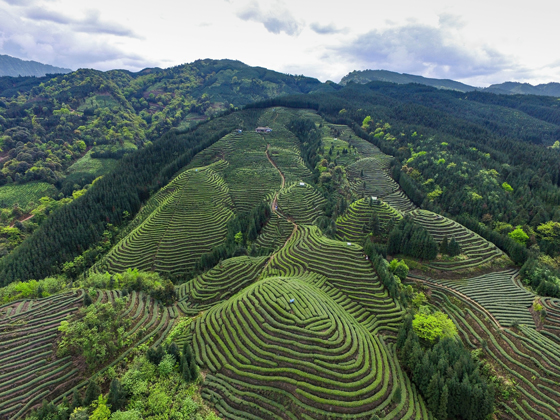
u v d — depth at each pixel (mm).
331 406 42625
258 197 134750
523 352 55594
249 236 106875
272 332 53625
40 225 125062
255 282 76312
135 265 98000
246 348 51656
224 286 78562
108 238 123125
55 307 58625
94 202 133250
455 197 129625
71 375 46656
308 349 50062
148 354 48344
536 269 78188
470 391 43156
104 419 37156
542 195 128375
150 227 112750
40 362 47438
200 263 93625
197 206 123438
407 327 55969
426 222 102625
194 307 71750
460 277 82250
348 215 112250
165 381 44594
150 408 40750
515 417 45375
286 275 78250
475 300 71438
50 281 70812
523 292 73500
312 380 45562
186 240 106812
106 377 46438
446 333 54531
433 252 86750
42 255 104062
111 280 71438
